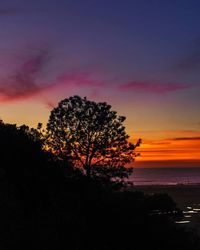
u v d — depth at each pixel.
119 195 27.88
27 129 32.31
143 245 21.88
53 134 33.56
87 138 33.41
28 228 18.11
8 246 16.59
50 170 27.02
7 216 18.36
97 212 22.31
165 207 30.23
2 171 22.75
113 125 34.28
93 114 33.97
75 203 22.69
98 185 29.73
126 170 33.31
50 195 23.11
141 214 24.20
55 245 17.94
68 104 34.56
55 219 19.89
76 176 28.81
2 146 26.05
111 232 21.38
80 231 19.73
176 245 23.08
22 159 25.66
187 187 187.75
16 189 22.03
